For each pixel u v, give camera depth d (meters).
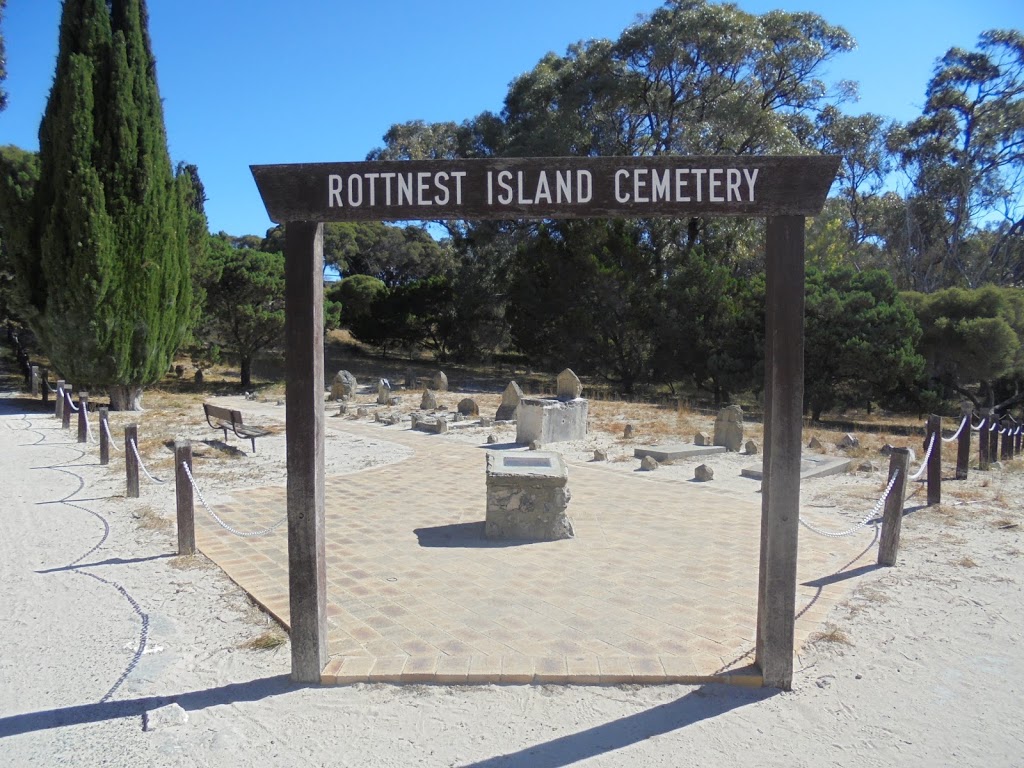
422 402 20.58
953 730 3.94
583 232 30.16
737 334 26.56
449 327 41.31
